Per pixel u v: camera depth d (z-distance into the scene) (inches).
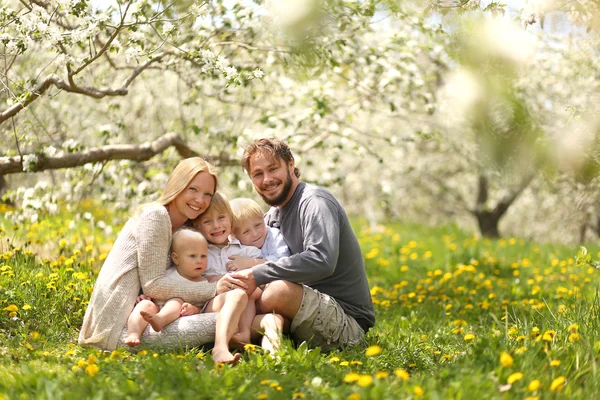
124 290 197.9
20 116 313.1
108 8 256.1
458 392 141.3
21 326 207.2
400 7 267.3
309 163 376.2
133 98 436.5
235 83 253.3
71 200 350.9
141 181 376.2
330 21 223.9
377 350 161.9
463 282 379.9
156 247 198.5
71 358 179.0
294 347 207.0
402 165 780.0
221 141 357.7
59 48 242.1
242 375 160.9
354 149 391.2
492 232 818.2
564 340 190.2
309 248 200.1
